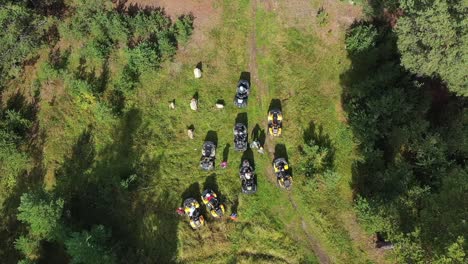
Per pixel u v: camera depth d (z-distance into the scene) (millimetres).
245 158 37000
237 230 35500
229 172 36812
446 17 28688
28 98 39594
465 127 33062
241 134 36594
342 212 35438
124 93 38594
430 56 30500
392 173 33344
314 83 38438
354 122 35625
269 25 39656
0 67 38844
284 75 38562
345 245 34688
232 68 38969
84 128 38500
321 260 34625
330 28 39469
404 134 34156
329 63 38812
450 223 28672
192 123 38094
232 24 39844
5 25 36125
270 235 35250
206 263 35031
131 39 39812
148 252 35438
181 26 38500
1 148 36906
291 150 36969
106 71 39531
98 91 38750
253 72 38781
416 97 35219
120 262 34625
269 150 37125
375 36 37094
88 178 37312
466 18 28078
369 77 36562
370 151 35188
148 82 39125
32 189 37531
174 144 37656
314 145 35844
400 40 32625
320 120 37594
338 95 38156
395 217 31562
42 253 35781
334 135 37219
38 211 32750
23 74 40031
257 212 35812
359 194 35344
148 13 40094
